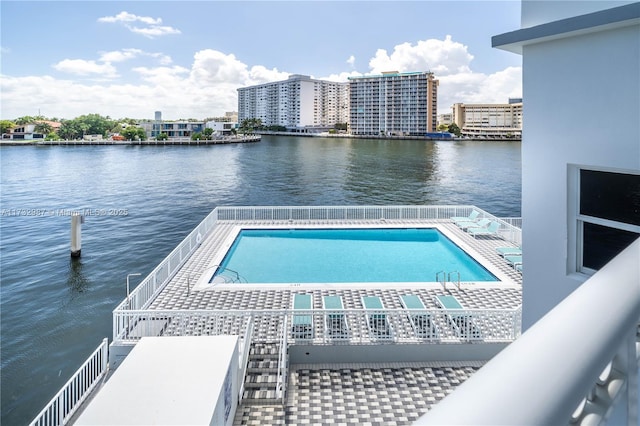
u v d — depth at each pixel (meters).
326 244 22.14
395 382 10.29
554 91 4.62
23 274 27.53
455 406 0.62
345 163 96.56
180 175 79.44
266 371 10.37
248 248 21.33
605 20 3.84
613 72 4.04
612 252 4.34
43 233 38.62
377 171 84.50
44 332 20.05
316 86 193.62
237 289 15.02
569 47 4.43
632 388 0.87
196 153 118.69
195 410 6.72
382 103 161.38
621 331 0.86
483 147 135.88
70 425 8.82
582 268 4.63
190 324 12.12
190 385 7.35
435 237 23.47
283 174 81.12
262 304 13.84
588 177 4.47
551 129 4.69
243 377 9.89
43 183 69.56
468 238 21.42
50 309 22.50
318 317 12.45
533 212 5.02
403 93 156.88
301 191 64.75
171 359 8.10
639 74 3.84
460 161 99.69
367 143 149.12
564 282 4.70
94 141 147.38
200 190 64.88
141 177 76.81
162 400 6.93
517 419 0.61
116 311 11.13
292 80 191.38
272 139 170.38
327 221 25.14
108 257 31.11
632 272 1.02
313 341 11.24
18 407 14.78
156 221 44.03
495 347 11.10
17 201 55.12
